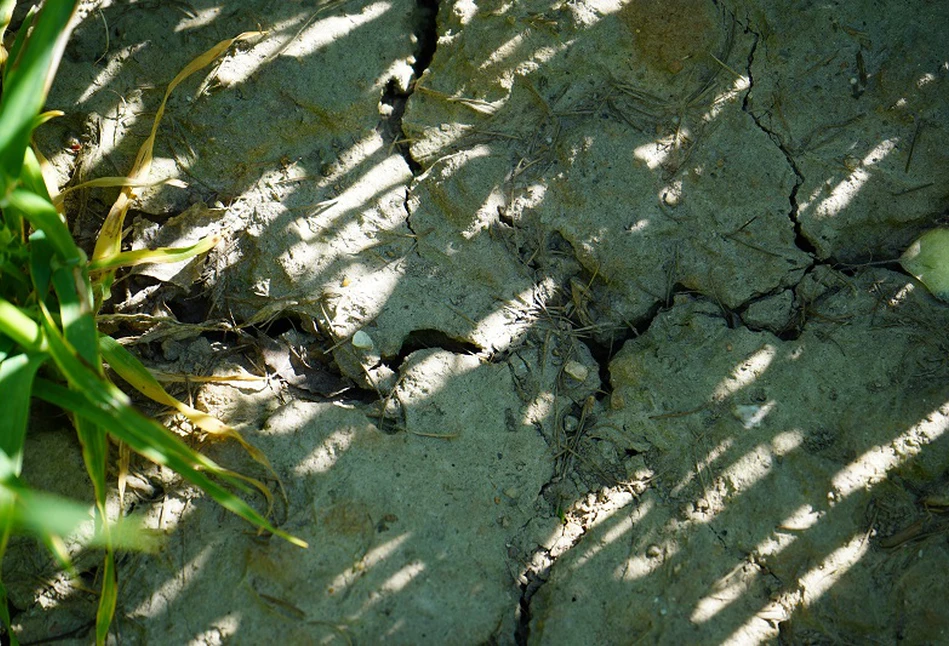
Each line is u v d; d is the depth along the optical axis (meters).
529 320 0.83
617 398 0.81
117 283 0.83
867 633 0.76
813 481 0.79
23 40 0.81
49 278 0.75
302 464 0.79
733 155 0.84
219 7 0.87
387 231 0.84
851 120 0.84
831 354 0.81
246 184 0.85
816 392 0.80
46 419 0.80
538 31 0.85
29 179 0.77
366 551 0.77
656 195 0.84
